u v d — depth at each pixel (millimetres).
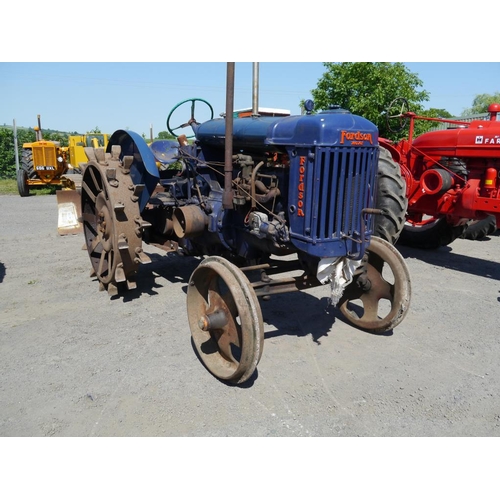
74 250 6969
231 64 3139
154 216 5191
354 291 4145
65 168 15633
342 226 3152
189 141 5051
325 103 11805
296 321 4336
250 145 3686
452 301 4988
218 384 3262
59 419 2863
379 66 11305
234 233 4023
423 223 7707
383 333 4137
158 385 3242
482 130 5965
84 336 3996
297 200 3109
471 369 3553
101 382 3275
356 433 2783
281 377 3365
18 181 14914
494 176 5883
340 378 3369
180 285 5332
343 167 2996
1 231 8516
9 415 2900
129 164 4559
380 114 11109
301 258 3500
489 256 7113
